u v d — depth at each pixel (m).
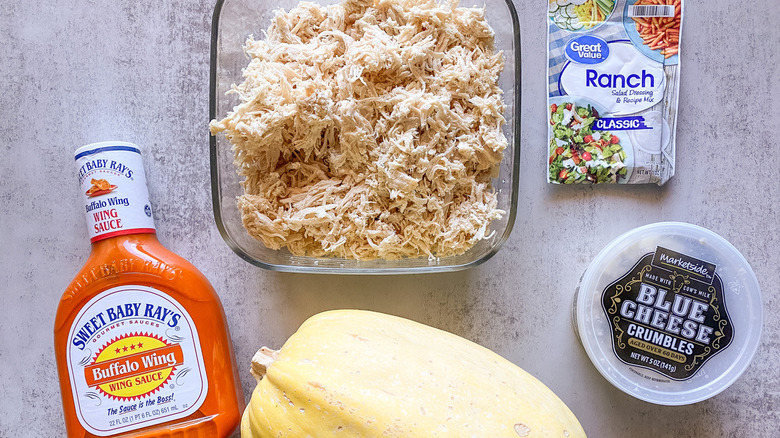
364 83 0.48
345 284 0.55
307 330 0.47
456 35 0.50
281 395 0.44
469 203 0.51
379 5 0.50
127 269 0.49
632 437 0.55
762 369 0.55
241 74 0.52
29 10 0.54
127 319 0.50
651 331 0.52
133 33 0.54
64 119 0.54
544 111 0.54
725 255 0.52
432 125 0.49
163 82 0.54
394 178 0.49
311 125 0.48
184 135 0.54
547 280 0.55
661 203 0.55
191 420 0.50
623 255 0.52
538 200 0.55
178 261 0.50
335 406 0.43
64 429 0.54
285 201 0.50
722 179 0.55
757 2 0.55
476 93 0.51
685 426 0.55
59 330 0.50
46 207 0.54
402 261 0.52
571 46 0.53
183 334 0.50
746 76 0.55
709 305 0.52
